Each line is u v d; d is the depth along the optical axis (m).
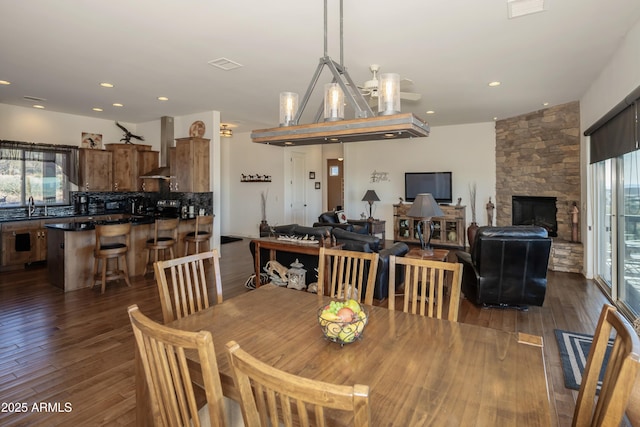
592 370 1.21
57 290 4.60
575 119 5.68
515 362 1.37
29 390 2.38
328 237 4.36
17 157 6.04
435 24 3.03
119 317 3.66
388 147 8.71
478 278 3.81
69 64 4.00
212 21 2.97
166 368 1.12
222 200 9.88
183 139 6.41
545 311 3.88
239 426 1.53
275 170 9.05
